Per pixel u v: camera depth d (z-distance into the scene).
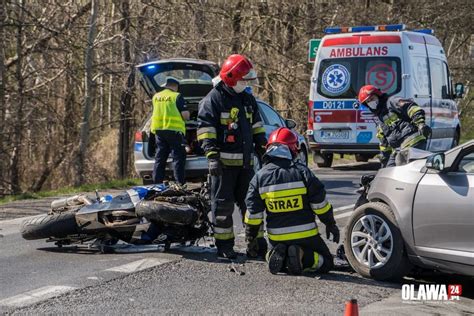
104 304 8.82
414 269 10.73
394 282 10.02
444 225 9.23
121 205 11.47
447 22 43.19
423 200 9.48
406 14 40.56
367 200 10.77
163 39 32.56
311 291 9.45
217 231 11.14
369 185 10.77
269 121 18.92
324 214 10.05
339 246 11.13
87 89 28.06
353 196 18.25
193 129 17.67
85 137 27.84
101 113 37.03
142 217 11.34
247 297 9.15
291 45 37.09
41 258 11.33
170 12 33.41
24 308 8.65
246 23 36.31
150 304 8.82
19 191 32.47
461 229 9.06
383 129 14.09
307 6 36.75
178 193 11.50
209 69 17.61
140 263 10.86
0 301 8.94
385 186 10.09
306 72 37.34
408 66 22.16
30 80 31.98
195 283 9.79
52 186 33.22
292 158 10.20
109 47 31.27
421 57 23.02
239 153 10.98
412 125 13.76
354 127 22.86
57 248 12.09
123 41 31.30
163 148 16.98
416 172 9.77
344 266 10.62
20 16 28.67
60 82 33.12
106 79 33.97
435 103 23.72
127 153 33.66
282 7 35.72
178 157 16.88
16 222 15.12
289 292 9.39
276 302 8.94
